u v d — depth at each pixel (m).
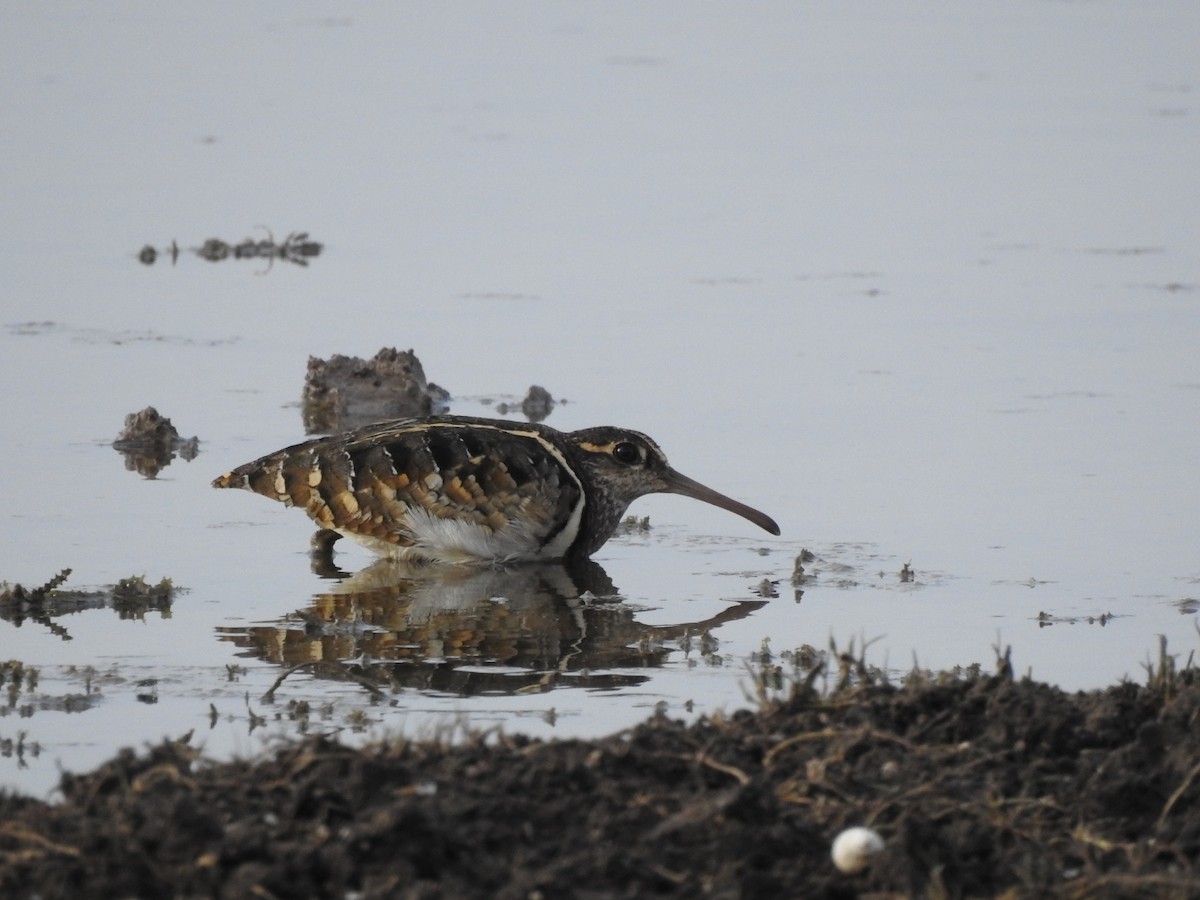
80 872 8.77
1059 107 37.44
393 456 16.73
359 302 25.34
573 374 22.25
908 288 26.11
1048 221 29.97
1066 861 9.57
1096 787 10.23
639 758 10.08
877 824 9.59
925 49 43.31
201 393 21.44
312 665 13.64
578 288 26.12
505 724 12.16
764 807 9.53
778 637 14.38
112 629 14.53
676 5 48.66
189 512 17.80
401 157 33.22
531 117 36.31
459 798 9.42
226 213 29.59
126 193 30.52
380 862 8.91
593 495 17.12
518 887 8.78
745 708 11.81
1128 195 31.36
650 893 8.92
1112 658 13.66
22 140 33.38
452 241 28.47
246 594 15.62
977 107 37.47
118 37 41.47
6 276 26.16
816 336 23.81
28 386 21.45
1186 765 10.46
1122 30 45.03
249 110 36.06
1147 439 19.56
